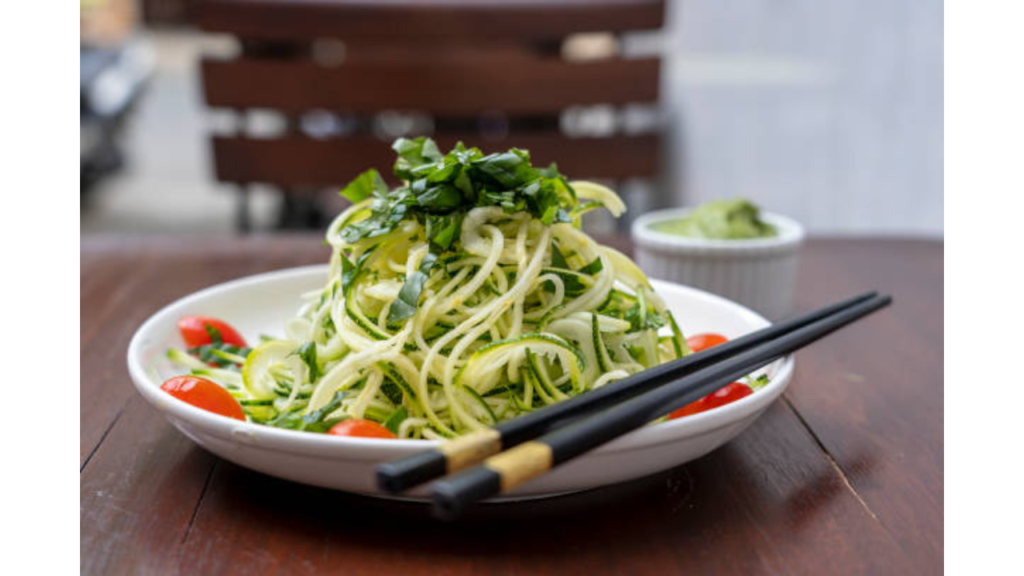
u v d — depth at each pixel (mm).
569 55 1891
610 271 606
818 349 707
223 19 994
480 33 997
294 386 584
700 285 750
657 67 999
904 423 612
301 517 521
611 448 492
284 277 706
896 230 1033
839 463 572
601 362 577
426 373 555
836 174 1145
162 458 564
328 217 1474
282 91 1000
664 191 1829
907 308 776
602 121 1923
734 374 545
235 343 659
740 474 562
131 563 490
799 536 514
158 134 2670
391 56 1167
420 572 488
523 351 557
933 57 955
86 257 863
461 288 571
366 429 534
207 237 924
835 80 1140
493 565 493
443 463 431
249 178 1016
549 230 585
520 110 1004
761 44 1317
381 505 530
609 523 521
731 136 1435
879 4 1040
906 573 492
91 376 649
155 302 769
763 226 786
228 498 533
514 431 473
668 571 492
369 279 589
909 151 1005
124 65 2312
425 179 573
